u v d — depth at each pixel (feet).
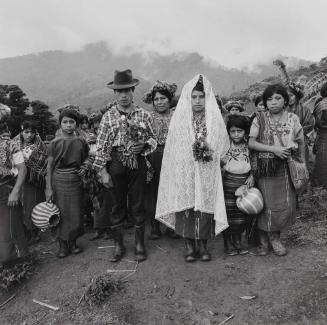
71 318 11.85
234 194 13.57
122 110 13.60
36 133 17.85
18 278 14.05
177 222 13.92
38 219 15.01
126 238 16.97
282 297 11.22
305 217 16.19
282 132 13.14
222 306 11.37
